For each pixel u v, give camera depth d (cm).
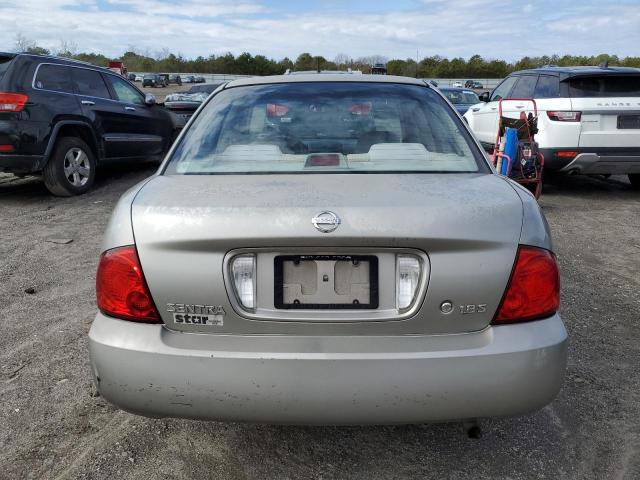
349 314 198
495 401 197
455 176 241
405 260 197
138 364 200
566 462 245
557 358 203
